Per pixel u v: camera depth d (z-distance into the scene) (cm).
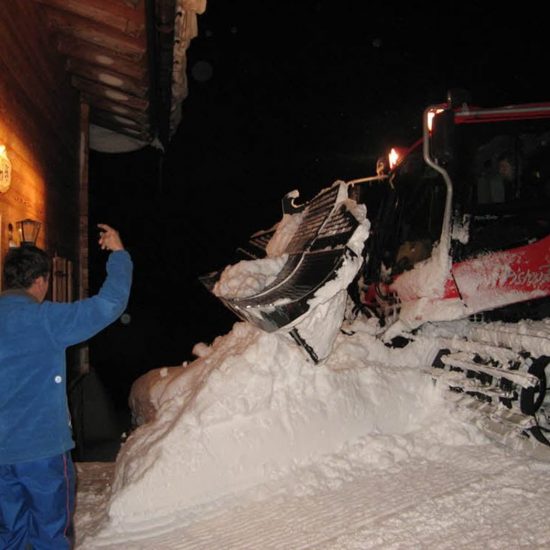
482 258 482
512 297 479
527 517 332
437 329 531
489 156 500
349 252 399
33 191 608
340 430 445
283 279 486
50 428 273
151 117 962
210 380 438
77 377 901
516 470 393
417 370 505
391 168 693
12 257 295
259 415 427
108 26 662
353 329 605
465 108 465
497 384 453
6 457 264
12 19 522
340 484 401
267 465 415
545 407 479
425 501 360
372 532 325
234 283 507
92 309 278
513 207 491
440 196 541
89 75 853
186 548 334
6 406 268
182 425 414
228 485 402
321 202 537
